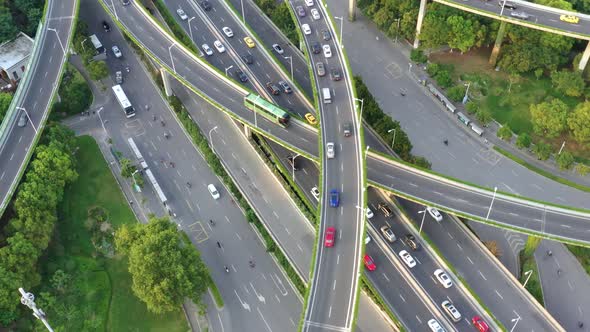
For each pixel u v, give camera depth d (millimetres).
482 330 169375
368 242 193500
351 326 154500
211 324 188250
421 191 191875
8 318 179875
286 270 198375
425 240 191375
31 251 187625
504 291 184625
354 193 183375
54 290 192375
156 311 178625
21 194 198125
